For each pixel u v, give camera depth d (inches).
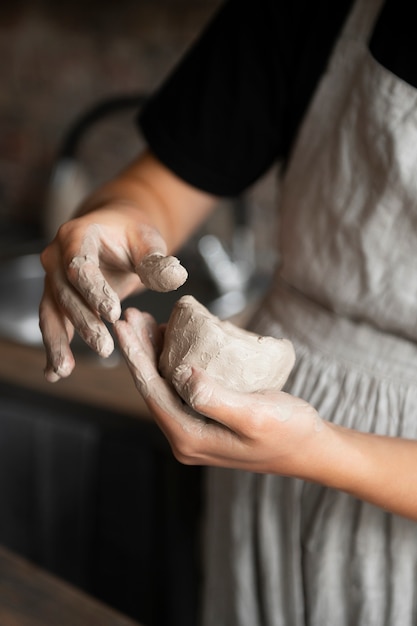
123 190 38.9
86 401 58.4
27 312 85.0
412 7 33.0
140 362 27.6
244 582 41.8
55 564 85.0
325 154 36.4
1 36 93.2
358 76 34.9
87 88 88.2
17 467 83.7
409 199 33.3
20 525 85.7
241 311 73.0
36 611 34.8
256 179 42.1
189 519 61.6
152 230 31.5
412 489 29.9
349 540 37.5
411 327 34.9
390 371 35.8
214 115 39.4
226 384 27.1
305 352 37.8
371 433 33.7
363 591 37.5
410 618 38.4
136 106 82.4
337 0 35.9
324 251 36.4
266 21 37.9
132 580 78.9
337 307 36.5
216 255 78.2
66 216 86.0
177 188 40.6
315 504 38.1
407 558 37.0
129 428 57.6
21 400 62.4
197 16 76.2
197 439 27.1
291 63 37.5
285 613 40.7
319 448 27.9
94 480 78.9
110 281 32.2
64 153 84.6
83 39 86.0
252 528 40.9
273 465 28.2
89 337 27.6
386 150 33.5
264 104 38.9
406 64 33.0
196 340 27.0
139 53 82.2
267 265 81.0
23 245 89.9
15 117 96.0
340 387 36.7
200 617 46.7
